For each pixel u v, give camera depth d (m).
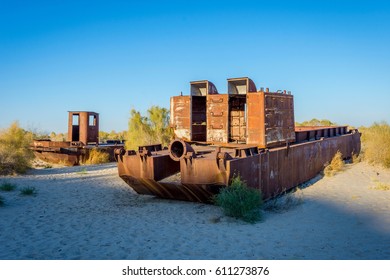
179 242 6.08
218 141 10.94
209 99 11.18
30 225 7.18
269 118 10.19
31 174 15.32
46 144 21.56
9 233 6.64
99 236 6.46
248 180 8.12
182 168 8.09
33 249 5.80
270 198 9.23
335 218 7.56
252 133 10.07
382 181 12.09
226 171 7.50
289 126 11.47
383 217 7.56
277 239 6.19
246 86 10.73
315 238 6.23
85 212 8.27
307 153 12.06
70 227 7.04
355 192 10.35
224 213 7.70
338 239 6.16
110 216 7.89
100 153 21.52
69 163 20.31
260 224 7.13
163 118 21.36
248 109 10.20
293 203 9.01
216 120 11.02
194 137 12.25
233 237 6.30
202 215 7.78
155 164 8.52
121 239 6.29
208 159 7.74
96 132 23.16
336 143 15.72
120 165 9.14
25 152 17.77
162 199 9.56
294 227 6.91
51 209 8.58
